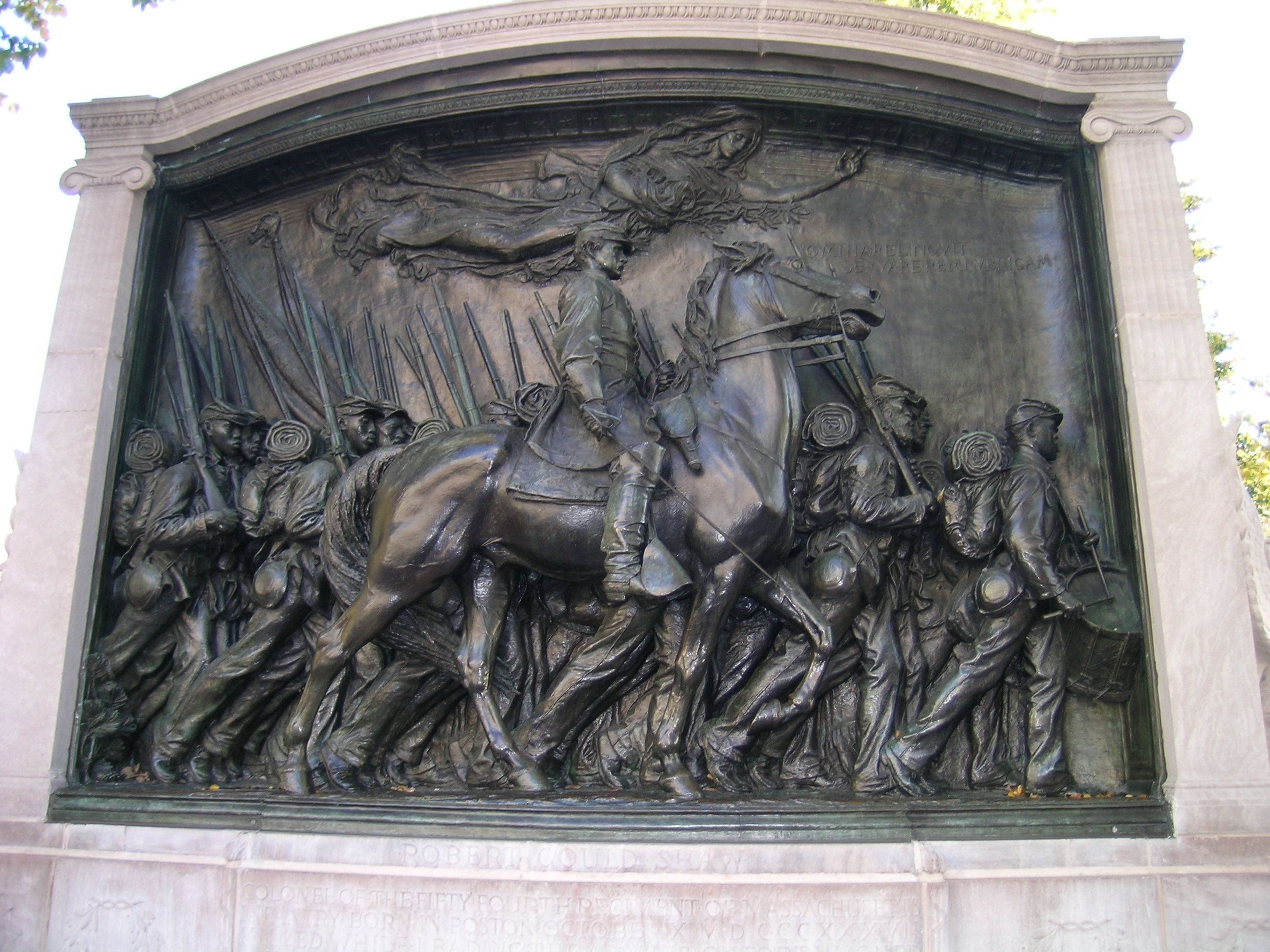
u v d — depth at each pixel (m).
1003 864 4.82
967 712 5.39
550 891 4.75
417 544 5.12
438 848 4.92
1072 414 5.77
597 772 5.45
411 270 6.40
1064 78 5.82
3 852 5.23
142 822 5.28
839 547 5.49
